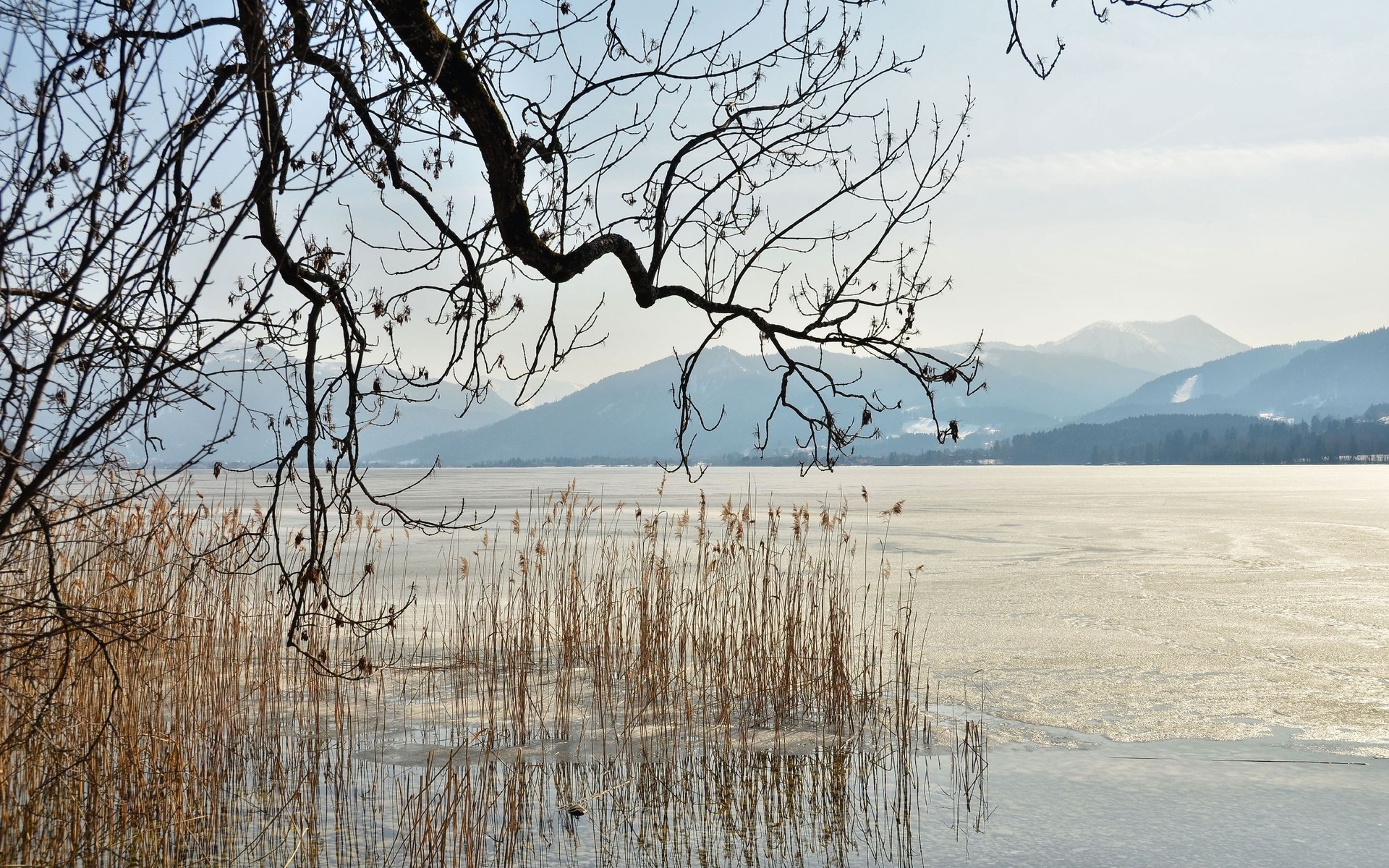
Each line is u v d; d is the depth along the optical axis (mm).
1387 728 9109
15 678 4500
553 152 3354
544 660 11258
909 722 9242
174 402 2682
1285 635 13125
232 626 8820
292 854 6203
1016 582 17969
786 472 171500
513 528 10867
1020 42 3273
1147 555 22969
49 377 2350
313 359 3039
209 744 7633
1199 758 8328
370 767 7871
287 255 2951
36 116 2342
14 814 5633
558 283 3482
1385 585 17734
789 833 6816
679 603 10984
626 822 6957
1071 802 7316
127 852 6238
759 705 9555
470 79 3176
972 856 6398
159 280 2369
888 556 22047
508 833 6410
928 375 3158
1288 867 6168
